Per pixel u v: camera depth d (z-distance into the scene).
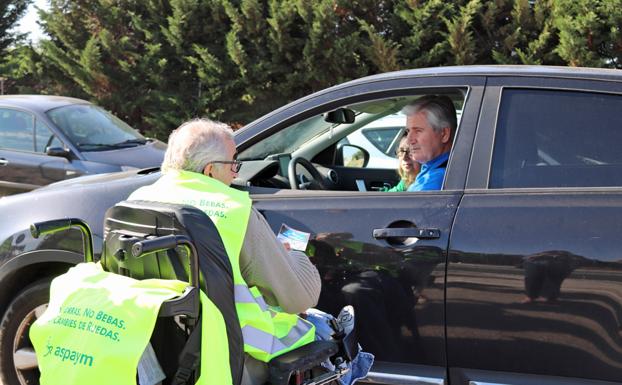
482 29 14.94
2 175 7.62
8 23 19.31
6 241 3.17
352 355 2.50
